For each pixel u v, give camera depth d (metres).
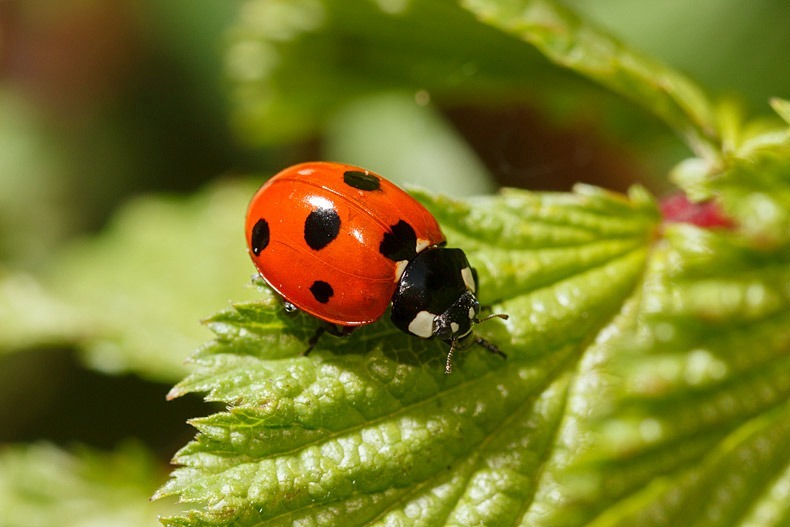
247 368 0.07
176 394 0.07
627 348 0.07
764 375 0.07
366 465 0.07
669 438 0.07
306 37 0.08
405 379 0.07
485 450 0.07
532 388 0.07
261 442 0.07
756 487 0.07
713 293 0.07
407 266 0.07
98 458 0.08
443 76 0.08
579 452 0.07
